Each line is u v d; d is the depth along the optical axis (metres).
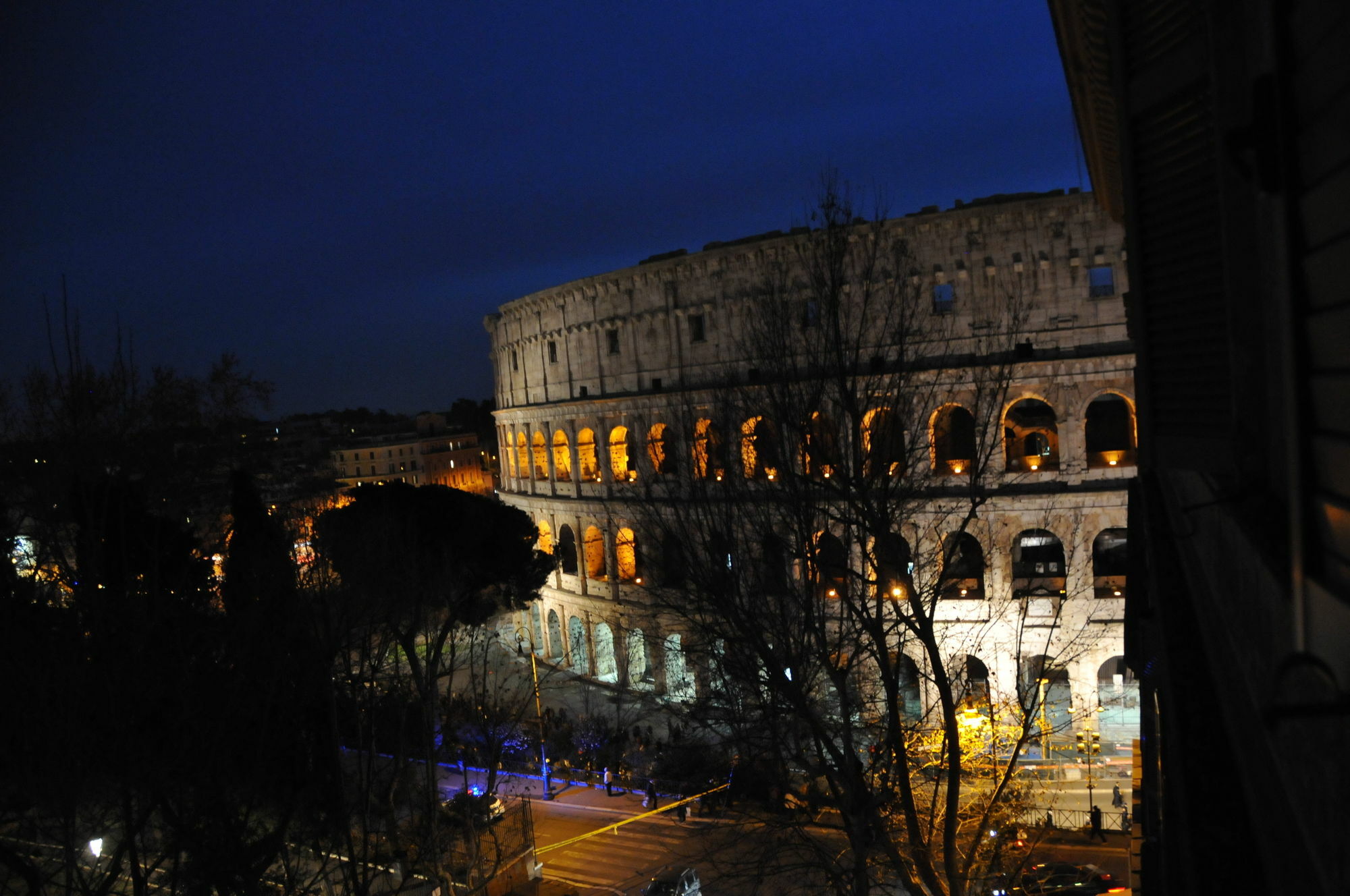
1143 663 14.41
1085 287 55.28
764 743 27.31
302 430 169.62
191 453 45.19
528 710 63.50
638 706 67.62
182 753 20.75
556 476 84.88
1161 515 10.24
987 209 55.81
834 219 24.39
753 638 23.80
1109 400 62.44
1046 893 32.97
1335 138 3.00
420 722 38.06
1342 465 3.03
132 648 21.14
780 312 32.78
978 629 55.53
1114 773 46.56
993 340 56.22
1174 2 7.48
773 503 28.09
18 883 22.52
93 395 34.81
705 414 62.50
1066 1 13.00
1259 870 4.41
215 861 21.59
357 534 36.66
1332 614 3.09
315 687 25.27
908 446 27.56
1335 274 3.04
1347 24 2.80
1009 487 54.88
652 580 31.53
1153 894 13.41
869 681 33.78
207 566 34.69
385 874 29.55
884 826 23.06
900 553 23.59
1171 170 7.63
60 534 31.36
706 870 39.44
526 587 56.16
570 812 49.97
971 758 34.94
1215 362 6.98
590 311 77.56
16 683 19.34
